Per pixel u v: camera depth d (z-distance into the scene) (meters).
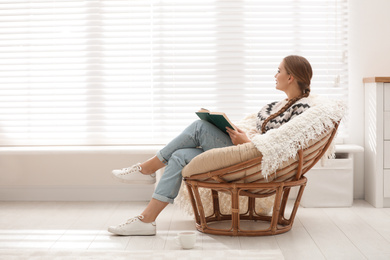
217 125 2.68
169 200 2.64
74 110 3.70
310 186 3.33
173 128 3.68
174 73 3.64
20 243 2.49
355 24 3.59
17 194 3.68
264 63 3.64
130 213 3.21
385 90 3.31
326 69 3.63
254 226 2.86
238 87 3.64
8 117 3.72
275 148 2.41
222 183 2.54
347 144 3.59
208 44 3.65
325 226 2.83
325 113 2.50
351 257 2.26
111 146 3.59
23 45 3.67
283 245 2.44
